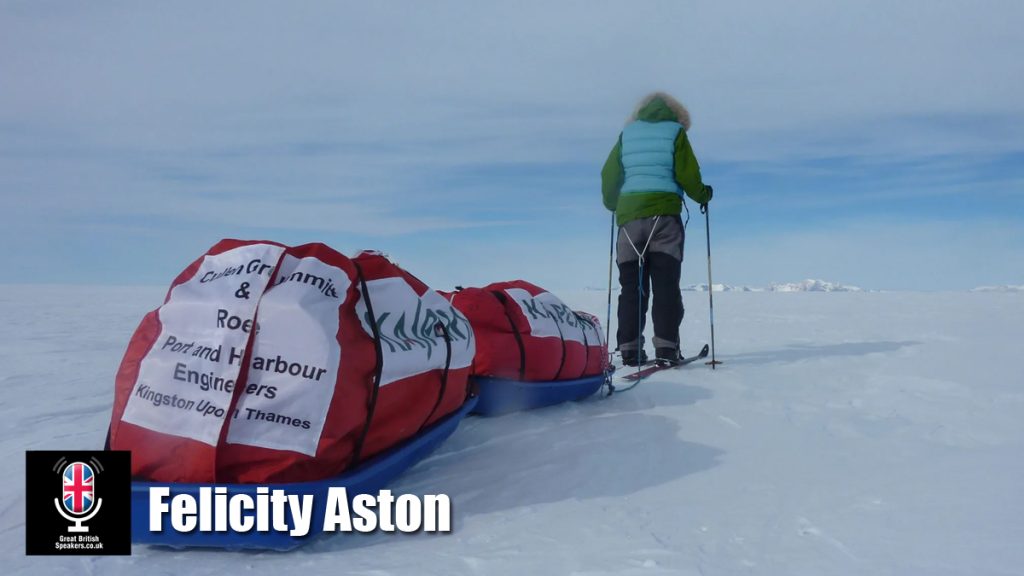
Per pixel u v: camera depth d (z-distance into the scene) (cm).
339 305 182
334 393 172
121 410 172
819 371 420
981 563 148
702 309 1220
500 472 228
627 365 463
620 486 212
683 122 468
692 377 405
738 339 636
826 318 920
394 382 188
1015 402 318
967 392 343
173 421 166
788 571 149
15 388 404
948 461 227
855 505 188
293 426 167
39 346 630
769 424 289
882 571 146
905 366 429
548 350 312
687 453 246
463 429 283
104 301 1656
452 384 222
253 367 169
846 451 247
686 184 443
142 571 156
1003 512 176
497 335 301
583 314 379
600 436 269
